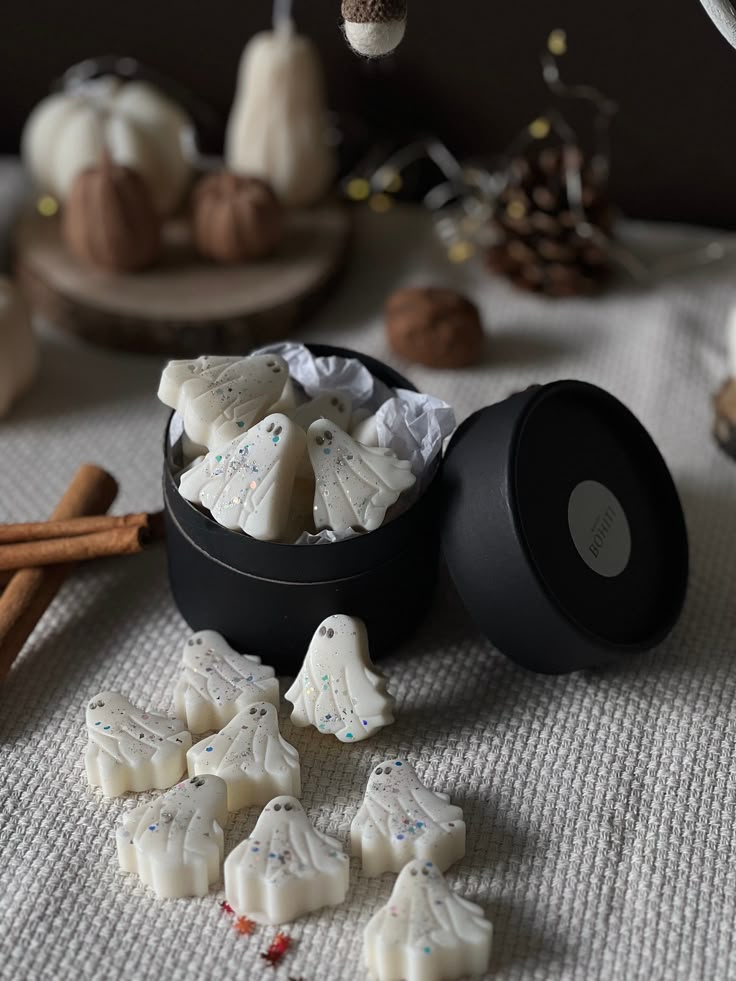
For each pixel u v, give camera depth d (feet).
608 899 1.76
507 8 2.52
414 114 2.68
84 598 2.07
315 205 2.63
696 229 2.69
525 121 2.65
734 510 2.19
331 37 2.61
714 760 1.89
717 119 2.58
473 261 2.62
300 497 1.90
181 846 1.73
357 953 1.71
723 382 2.38
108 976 1.69
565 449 1.92
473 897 1.76
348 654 1.86
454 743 1.90
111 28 2.65
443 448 2.09
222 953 1.71
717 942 1.73
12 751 1.89
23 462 2.25
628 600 1.94
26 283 2.46
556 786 1.86
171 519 1.91
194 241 2.53
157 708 1.93
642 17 2.49
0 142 2.80
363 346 2.44
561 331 2.49
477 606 1.87
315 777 1.86
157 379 2.39
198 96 2.72
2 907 1.74
